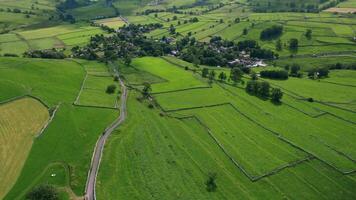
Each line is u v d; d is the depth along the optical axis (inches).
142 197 5600.4
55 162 6210.6
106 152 6619.1
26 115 7539.4
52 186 5364.2
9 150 6318.9
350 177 6476.4
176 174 6220.5
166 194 5718.5
